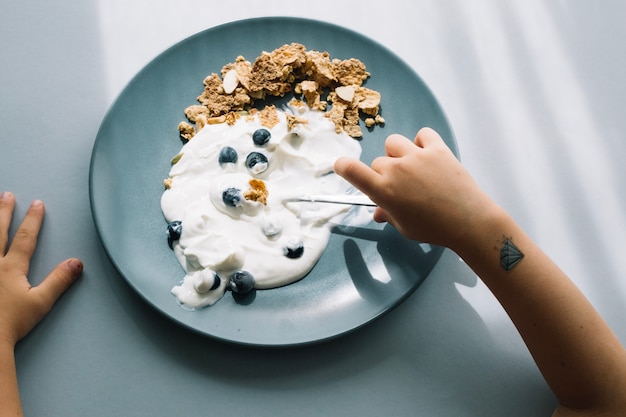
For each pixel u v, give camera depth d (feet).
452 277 1.74
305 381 1.65
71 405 1.62
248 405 1.63
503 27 2.00
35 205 1.75
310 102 1.83
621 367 1.52
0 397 1.54
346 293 1.66
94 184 1.68
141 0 1.98
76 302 1.69
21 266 1.68
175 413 1.62
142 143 1.76
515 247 1.55
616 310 1.74
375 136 1.81
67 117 1.86
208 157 1.74
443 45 1.98
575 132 1.90
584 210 1.82
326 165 1.76
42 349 1.66
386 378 1.66
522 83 1.94
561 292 1.54
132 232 1.69
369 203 1.68
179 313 1.62
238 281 1.62
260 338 1.59
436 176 1.57
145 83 1.79
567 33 2.00
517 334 1.70
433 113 1.77
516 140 1.88
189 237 1.67
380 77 1.84
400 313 1.71
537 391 1.66
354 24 1.99
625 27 2.01
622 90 1.94
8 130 1.84
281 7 2.00
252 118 1.79
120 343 1.67
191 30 1.96
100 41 1.93
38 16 1.94
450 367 1.67
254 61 1.87
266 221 1.67
